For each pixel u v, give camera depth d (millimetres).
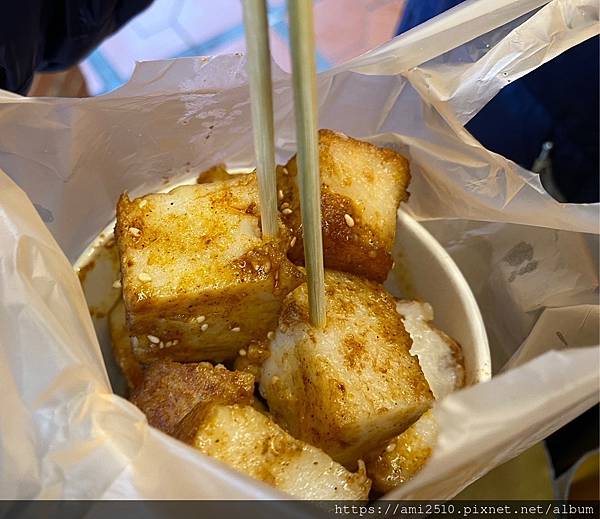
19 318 123
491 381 113
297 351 156
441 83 173
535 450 197
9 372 119
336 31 369
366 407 146
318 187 125
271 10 349
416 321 181
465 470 127
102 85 354
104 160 188
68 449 111
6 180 138
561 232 180
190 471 110
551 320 177
